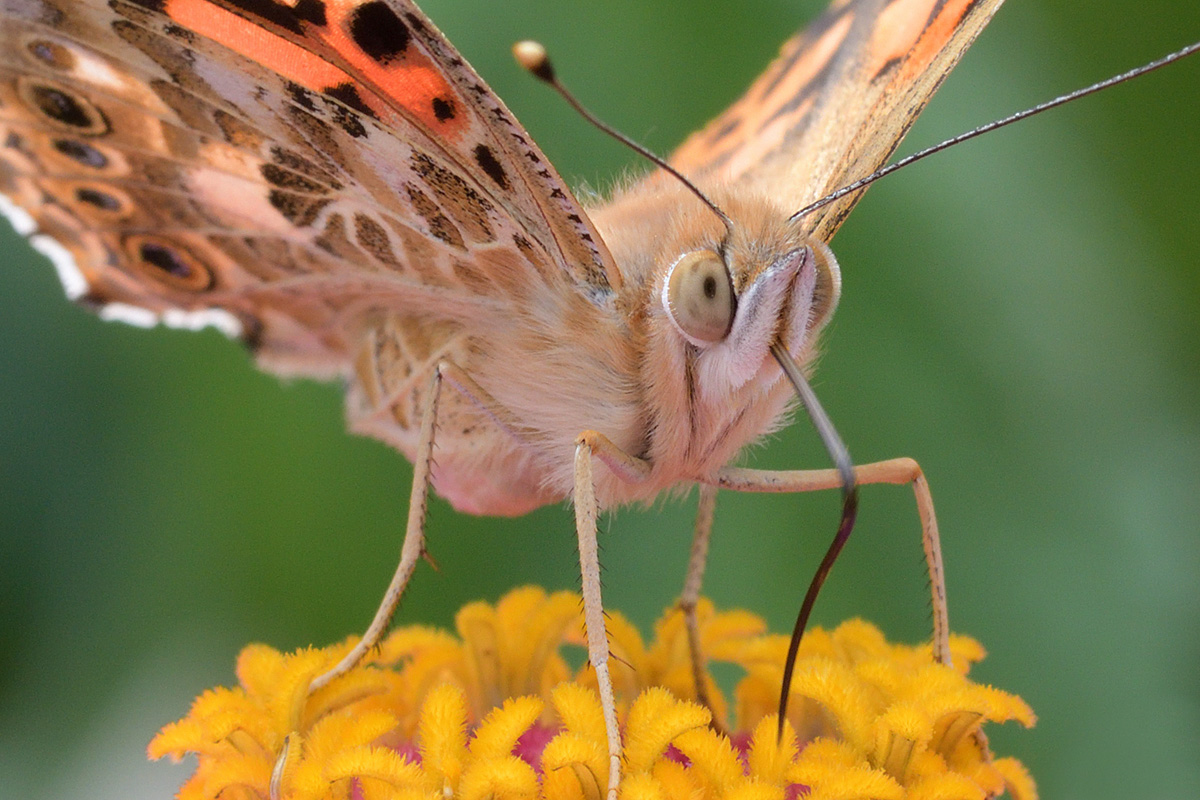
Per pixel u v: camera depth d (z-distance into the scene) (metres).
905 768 0.10
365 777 0.10
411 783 0.10
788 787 0.10
